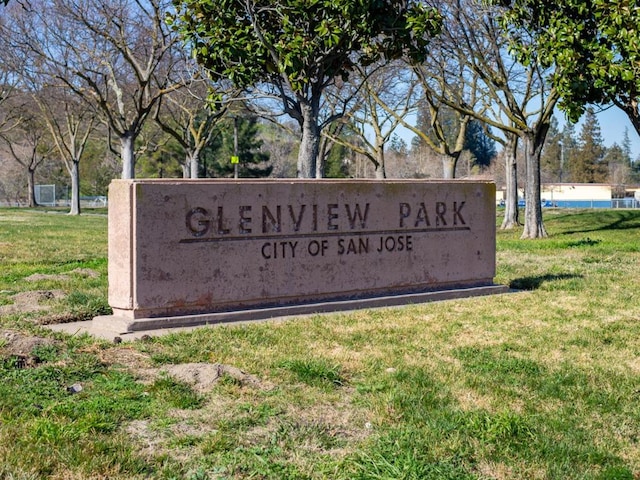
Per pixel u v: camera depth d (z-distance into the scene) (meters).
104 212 53.31
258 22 14.38
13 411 5.38
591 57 18.38
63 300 10.27
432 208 10.98
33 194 69.69
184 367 6.63
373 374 6.77
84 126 57.50
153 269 8.52
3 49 30.44
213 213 8.93
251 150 59.69
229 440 5.04
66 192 83.94
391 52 14.99
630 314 9.88
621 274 13.88
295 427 5.33
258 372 6.73
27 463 4.51
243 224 9.18
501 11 21.08
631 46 16.70
